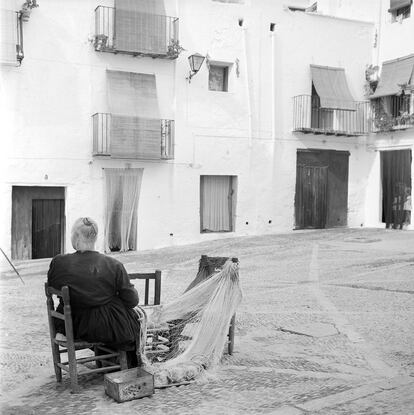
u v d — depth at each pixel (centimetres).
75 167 1836
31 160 1778
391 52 2255
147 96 1911
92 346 550
